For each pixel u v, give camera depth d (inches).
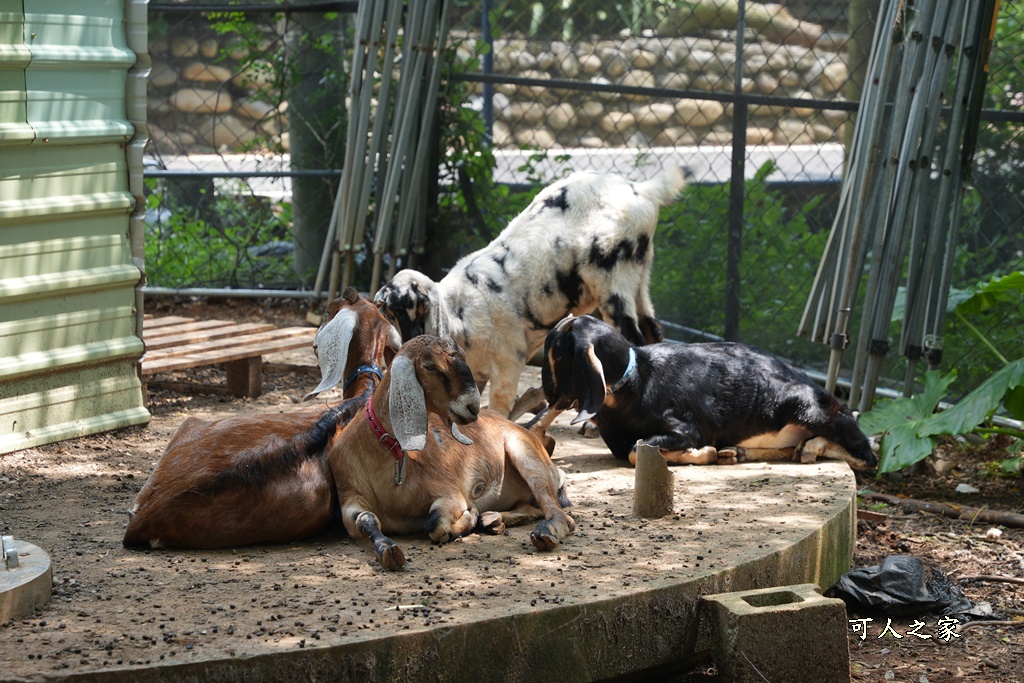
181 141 469.4
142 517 176.7
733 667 159.8
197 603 155.7
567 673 154.6
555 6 383.9
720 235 346.6
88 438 249.1
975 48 267.1
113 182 251.8
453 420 172.9
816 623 161.8
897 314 305.4
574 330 228.1
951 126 269.0
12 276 232.7
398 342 220.7
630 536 187.9
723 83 374.0
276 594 159.5
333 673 139.9
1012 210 302.5
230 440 182.1
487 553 178.4
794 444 244.2
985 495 266.4
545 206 265.0
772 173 342.3
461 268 260.8
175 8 429.1
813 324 296.4
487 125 393.1
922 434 254.2
